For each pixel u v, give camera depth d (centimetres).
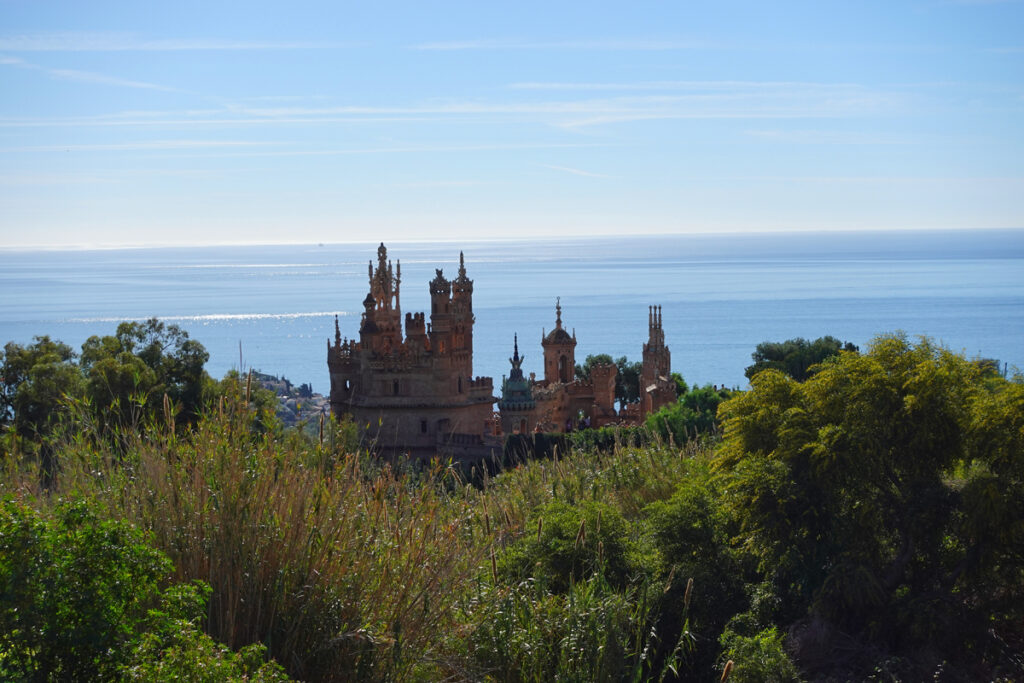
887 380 3403
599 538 3186
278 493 2214
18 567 1598
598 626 2598
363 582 2200
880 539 3450
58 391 7156
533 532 3328
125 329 10612
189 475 2223
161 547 2056
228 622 1988
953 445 3331
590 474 4431
